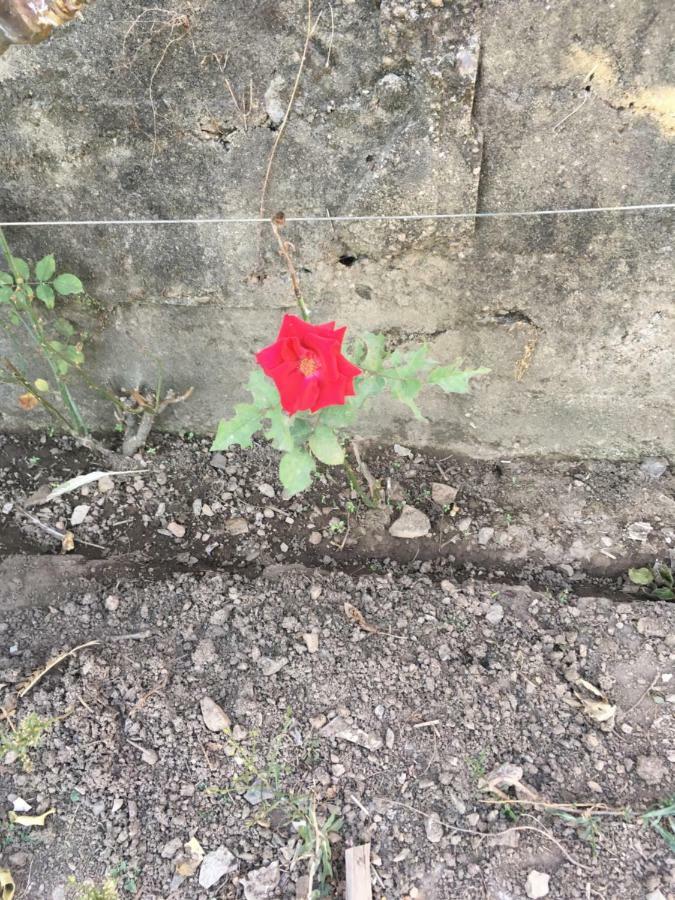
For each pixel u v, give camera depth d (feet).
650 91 1.79
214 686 2.20
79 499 2.70
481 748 2.10
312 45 1.82
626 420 2.59
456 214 2.05
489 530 2.63
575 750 2.10
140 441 2.73
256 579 2.47
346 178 2.03
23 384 2.37
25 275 2.15
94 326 2.53
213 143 2.01
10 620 2.37
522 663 2.26
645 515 2.63
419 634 2.32
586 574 2.58
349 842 1.98
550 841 1.96
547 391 2.52
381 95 1.87
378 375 1.85
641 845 1.95
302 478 1.83
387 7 1.72
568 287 2.21
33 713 2.13
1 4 1.43
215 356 2.58
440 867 1.94
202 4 1.77
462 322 2.36
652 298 2.20
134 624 2.34
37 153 2.07
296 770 2.07
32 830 1.99
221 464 2.78
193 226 2.18
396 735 2.12
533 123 1.88
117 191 2.14
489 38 1.75
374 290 2.31
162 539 2.63
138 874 1.93
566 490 2.69
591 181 1.97
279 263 2.25
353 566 2.59
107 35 1.83
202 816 2.00
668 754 2.10
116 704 2.16
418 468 2.77
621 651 2.29
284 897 1.89
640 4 1.67
